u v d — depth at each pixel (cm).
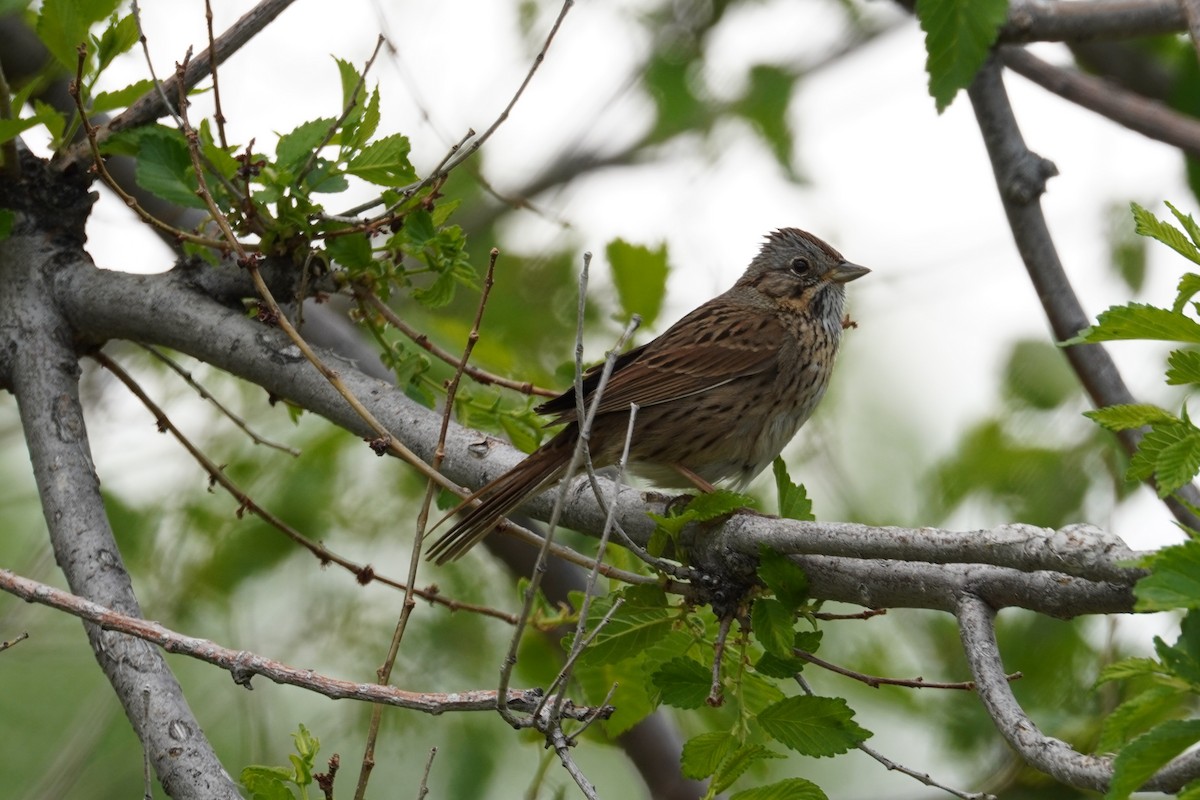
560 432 902
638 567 983
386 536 1307
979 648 654
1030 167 1020
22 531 1420
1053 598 650
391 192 852
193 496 1261
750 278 1113
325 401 859
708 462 1021
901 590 699
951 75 872
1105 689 1094
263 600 1294
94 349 948
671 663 722
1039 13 1024
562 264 1409
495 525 848
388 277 887
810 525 696
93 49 890
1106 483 1270
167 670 767
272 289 884
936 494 1329
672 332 1046
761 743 767
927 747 1370
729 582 745
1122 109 1129
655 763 1128
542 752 947
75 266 933
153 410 947
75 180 944
